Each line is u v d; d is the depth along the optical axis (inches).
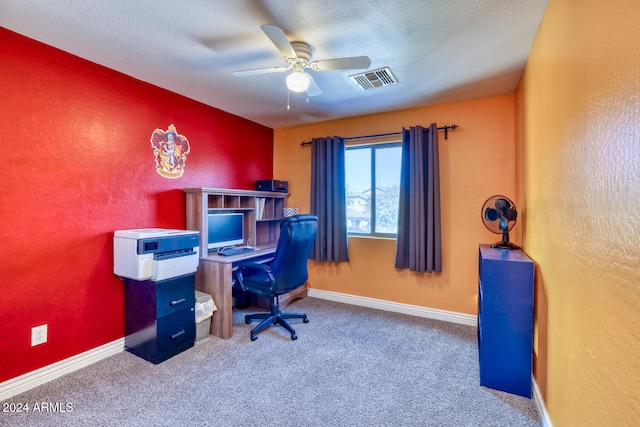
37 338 78.4
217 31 74.9
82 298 87.7
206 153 127.8
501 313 75.9
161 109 109.7
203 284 112.0
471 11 66.7
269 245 144.5
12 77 74.2
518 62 89.3
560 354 55.6
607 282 37.8
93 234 90.4
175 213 114.7
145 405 69.9
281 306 137.0
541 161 70.6
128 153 99.4
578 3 47.3
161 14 67.8
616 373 35.5
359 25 72.4
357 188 148.6
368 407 69.9
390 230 140.6
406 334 109.6
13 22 70.2
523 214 94.0
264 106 130.7
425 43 80.2
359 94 115.3
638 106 30.8
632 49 31.9
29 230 77.4
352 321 122.1
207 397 73.0
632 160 32.0
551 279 61.9
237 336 107.9
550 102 62.7
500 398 73.5
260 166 158.7
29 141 77.2
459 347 99.7
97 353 90.5
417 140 123.1
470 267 119.2
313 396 73.8
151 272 88.7
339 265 147.9
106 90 93.5
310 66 80.0
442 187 123.3
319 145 147.6
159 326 89.5
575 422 48.0
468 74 97.7
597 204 40.7
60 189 83.1
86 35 76.1
